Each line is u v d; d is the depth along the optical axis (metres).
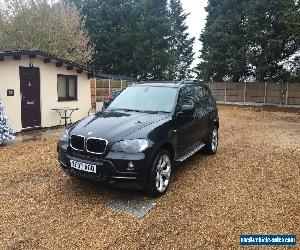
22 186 5.43
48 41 24.41
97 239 3.78
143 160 4.55
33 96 11.41
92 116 5.68
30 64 11.05
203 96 7.46
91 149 4.71
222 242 3.78
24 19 23.97
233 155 7.87
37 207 4.61
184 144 5.97
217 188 5.47
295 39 22.80
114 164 4.51
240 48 26.83
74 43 26.27
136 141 4.62
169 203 4.81
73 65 12.73
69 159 4.85
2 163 6.82
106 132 4.75
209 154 7.82
